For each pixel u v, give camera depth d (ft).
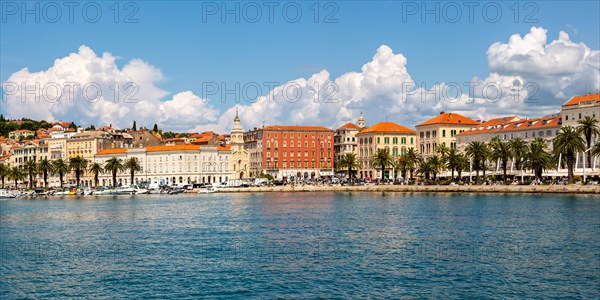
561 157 615.16
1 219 449.48
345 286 195.42
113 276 215.51
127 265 233.96
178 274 215.92
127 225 378.94
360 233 309.01
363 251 253.65
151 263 236.84
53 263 241.55
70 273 222.07
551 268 215.31
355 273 212.23
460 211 411.95
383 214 407.64
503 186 612.70
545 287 190.80
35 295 193.26
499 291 187.21
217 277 209.97
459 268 217.56
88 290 197.67
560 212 383.04
